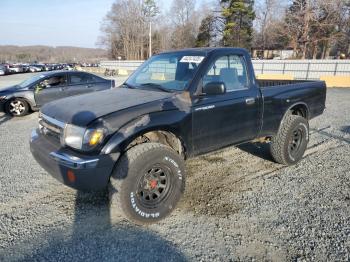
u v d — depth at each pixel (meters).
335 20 40.84
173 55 4.12
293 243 2.86
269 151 4.90
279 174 4.50
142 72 4.33
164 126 3.18
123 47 83.00
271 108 4.34
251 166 4.82
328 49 44.56
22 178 4.37
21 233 3.04
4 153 5.53
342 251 2.73
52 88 9.53
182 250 2.78
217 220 3.27
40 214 3.40
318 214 3.35
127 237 2.98
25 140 6.45
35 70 51.47
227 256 2.69
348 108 10.57
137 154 2.99
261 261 2.63
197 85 3.55
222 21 58.97
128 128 2.96
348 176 4.39
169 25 78.00
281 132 4.54
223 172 4.58
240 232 3.04
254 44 56.91
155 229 3.11
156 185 3.20
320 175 4.44
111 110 3.04
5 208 3.52
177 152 3.51
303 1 42.28
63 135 3.01
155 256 2.70
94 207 3.55
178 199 3.37
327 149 5.68
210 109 3.60
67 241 2.92
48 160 3.06
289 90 4.64
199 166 4.83
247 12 51.75
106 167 2.87
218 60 3.79
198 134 3.54
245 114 4.00
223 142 3.86
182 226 3.16
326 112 9.76
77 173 2.79
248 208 3.50
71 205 3.60
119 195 2.96
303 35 41.59
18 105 9.16
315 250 2.75
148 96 3.43
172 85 3.67
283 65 27.59
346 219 3.24
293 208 3.49
